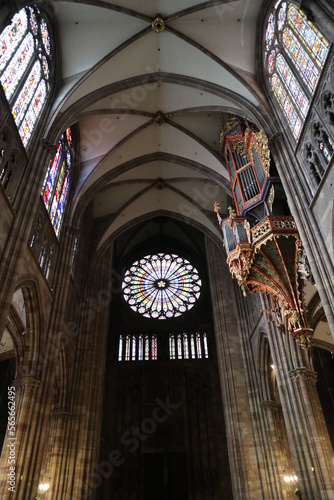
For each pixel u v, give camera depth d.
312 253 14.34
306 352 19.28
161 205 31.83
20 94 16.58
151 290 37.94
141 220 32.16
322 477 16.02
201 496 27.86
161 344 34.62
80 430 22.70
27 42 17.34
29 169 16.70
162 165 28.52
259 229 17.72
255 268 18.06
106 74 21.09
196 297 37.34
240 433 24.16
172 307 36.81
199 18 19.78
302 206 15.43
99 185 25.86
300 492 16.81
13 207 15.11
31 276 16.69
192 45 20.52
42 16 18.84
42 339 17.92
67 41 20.41
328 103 13.76
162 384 32.44
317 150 14.64
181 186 29.95
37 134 17.98
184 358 33.75
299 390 18.36
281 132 17.94
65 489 20.47
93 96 21.02
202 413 31.27
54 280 20.28
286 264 17.19
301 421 17.73
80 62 20.80
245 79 20.12
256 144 20.00
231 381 26.20
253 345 26.05
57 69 20.56
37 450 15.73
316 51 15.27
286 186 16.44
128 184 29.12
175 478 28.64
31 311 17.42
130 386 32.53
